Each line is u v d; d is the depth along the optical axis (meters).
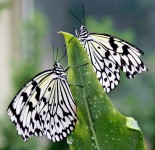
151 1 2.38
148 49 2.36
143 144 0.82
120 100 2.04
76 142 0.83
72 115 0.83
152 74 2.09
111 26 1.98
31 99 0.87
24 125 0.87
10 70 2.13
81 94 0.82
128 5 2.40
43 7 2.59
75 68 0.81
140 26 2.39
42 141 1.78
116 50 0.87
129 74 0.86
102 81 0.86
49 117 0.87
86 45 0.86
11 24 2.61
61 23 2.52
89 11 2.44
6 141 1.77
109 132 0.82
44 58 2.34
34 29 2.17
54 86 0.87
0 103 2.41
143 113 1.78
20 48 2.31
